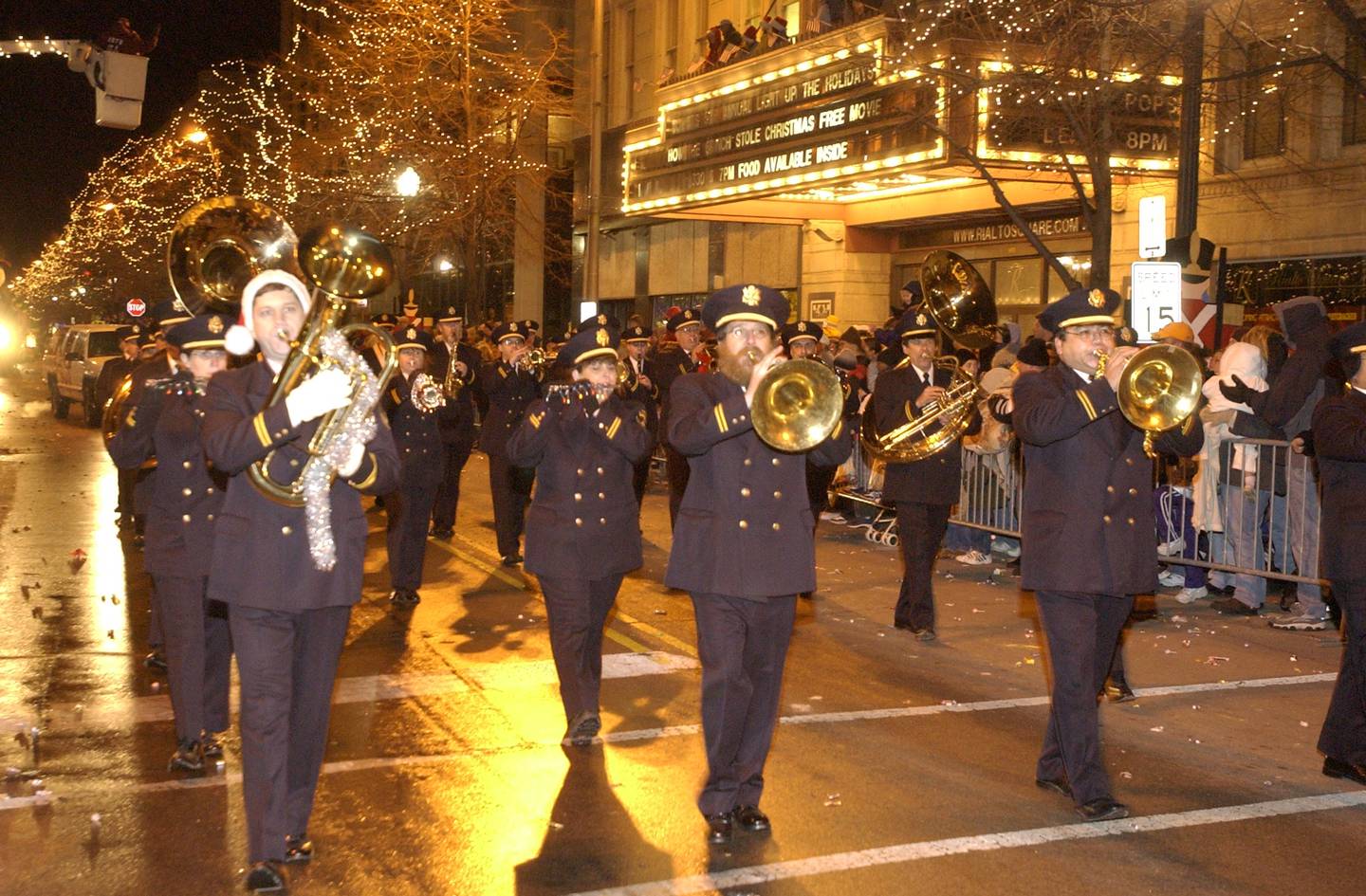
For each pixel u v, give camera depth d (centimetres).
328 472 484
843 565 1252
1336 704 645
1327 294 1686
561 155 3672
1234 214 1795
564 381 709
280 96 3975
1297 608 1019
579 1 3547
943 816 585
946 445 912
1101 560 577
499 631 947
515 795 602
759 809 578
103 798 589
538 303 3806
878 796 609
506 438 1221
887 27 1883
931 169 1808
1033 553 588
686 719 729
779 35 2312
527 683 802
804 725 725
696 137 2458
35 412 3328
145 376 838
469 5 2831
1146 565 589
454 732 698
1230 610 1055
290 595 485
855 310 2588
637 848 541
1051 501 586
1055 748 619
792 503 554
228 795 596
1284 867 536
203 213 608
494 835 552
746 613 551
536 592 1101
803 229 2711
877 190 2277
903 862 532
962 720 742
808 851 540
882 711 757
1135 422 555
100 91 1236
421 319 1591
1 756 650
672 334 1661
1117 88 1456
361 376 482
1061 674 589
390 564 1045
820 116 2070
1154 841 561
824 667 859
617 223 3312
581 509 674
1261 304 1773
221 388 496
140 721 714
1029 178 1844
